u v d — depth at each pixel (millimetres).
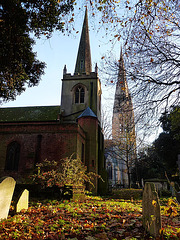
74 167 13414
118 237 4805
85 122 26484
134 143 28750
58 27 12016
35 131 21625
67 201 10508
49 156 20625
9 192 6559
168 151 29516
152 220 4738
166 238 4484
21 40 12320
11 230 5059
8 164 21125
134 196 15445
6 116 31859
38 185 13055
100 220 6270
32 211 7430
